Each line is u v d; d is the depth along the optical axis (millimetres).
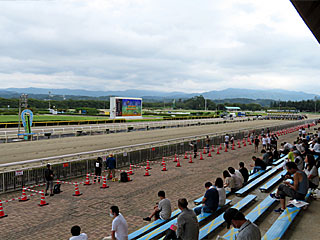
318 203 9086
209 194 8523
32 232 8906
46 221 9828
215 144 31219
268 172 14211
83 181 15664
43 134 34562
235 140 35344
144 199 12305
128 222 9609
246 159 22703
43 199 11586
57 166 15523
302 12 4156
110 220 9891
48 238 8477
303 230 7062
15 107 138625
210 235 7391
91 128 42156
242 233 4367
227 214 4555
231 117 83812
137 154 20875
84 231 8922
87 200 12219
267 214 8578
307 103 178125
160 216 8523
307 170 9672
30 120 31453
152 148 22422
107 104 175125
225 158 23234
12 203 11852
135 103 69188
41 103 148250
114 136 34906
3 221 9836
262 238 6297
